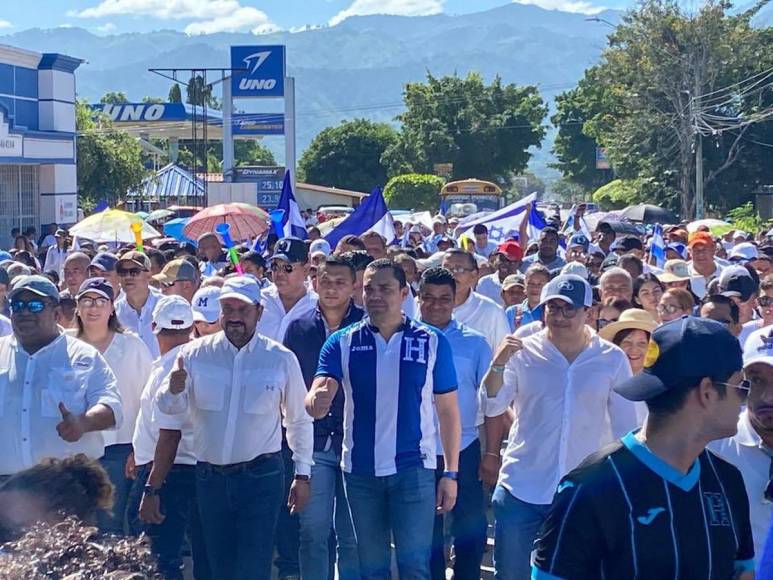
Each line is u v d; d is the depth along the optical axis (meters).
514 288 9.23
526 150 75.31
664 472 3.03
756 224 39.38
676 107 46.59
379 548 5.42
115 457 6.46
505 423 6.31
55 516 3.03
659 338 3.06
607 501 3.01
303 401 5.73
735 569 3.18
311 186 61.88
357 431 5.36
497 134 73.50
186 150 77.69
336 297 6.35
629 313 6.15
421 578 5.31
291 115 45.41
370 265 5.44
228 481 5.54
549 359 5.39
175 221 19.41
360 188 75.62
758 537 4.23
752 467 4.25
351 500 5.43
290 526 6.57
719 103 47.03
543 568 3.11
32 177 30.36
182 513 6.21
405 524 5.30
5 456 5.42
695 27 46.12
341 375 5.44
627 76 48.00
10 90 28.80
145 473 6.22
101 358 5.67
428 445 5.37
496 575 5.57
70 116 31.36
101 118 44.88
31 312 5.45
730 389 3.01
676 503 3.01
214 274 10.38
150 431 6.15
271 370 5.59
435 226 20.59
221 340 5.64
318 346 6.41
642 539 2.99
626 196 51.06
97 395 5.51
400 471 5.28
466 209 42.75
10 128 28.11
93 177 40.53
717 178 48.50
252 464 5.54
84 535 2.64
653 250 14.38
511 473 5.47
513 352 5.45
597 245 14.86
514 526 5.43
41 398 5.43
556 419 5.32
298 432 5.75
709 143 47.91
